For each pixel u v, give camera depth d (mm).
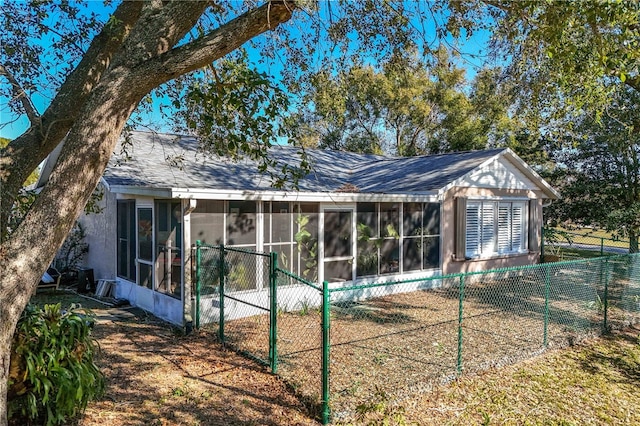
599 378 6082
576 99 6922
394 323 8227
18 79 5871
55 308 4234
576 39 5961
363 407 4672
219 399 4977
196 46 3807
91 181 3561
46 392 3764
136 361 6086
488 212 13305
